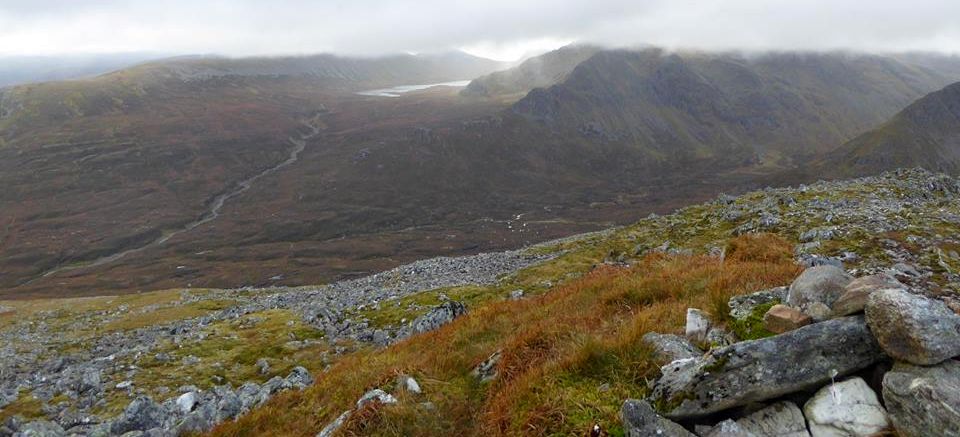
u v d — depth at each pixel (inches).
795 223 1534.2
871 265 967.0
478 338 685.3
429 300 1852.9
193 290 3818.9
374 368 624.1
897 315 290.5
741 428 313.4
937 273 861.2
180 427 702.5
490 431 392.5
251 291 3698.3
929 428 257.8
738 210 2007.9
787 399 324.2
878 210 1521.9
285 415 568.4
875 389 309.3
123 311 3031.5
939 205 1606.8
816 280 398.0
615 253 2041.1
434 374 547.5
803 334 328.2
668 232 2074.3
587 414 354.0
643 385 378.6
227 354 1529.3
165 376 1336.1
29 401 1176.8
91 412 1095.0
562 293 804.0
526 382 417.4
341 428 449.1
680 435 307.4
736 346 333.1
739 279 575.5
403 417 448.5
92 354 1843.0
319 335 1680.6
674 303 538.6
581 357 415.8
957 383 265.7
